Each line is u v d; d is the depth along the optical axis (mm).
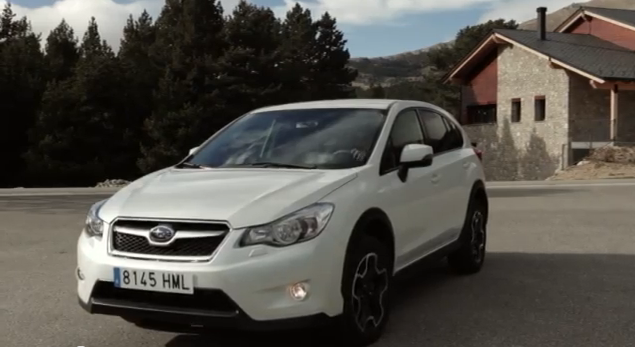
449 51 63031
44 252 9227
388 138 5660
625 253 8445
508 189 19281
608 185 20219
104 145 44344
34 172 42750
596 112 31438
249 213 4309
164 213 4398
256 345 4988
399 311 5887
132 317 4422
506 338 5133
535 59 33344
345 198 4719
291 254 4262
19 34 57188
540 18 34750
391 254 5266
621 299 6227
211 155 5883
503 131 35625
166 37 47656
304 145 5617
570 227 10773
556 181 22828
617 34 35125
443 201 6375
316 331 5062
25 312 6055
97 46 54156
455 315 5754
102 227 4602
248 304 4160
